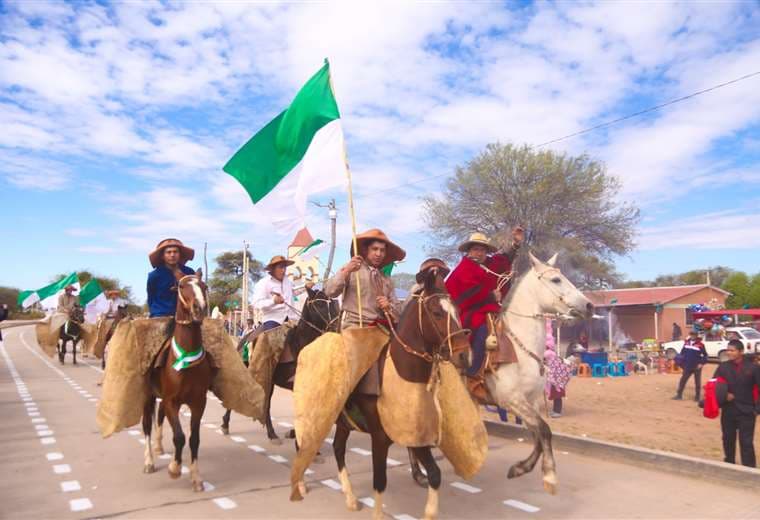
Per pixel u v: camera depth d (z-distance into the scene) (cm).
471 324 634
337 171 632
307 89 671
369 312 580
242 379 704
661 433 1052
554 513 559
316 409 489
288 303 860
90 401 1255
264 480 666
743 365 748
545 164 3078
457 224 3200
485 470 711
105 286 6009
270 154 683
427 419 471
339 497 607
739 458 862
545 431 596
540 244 3047
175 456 649
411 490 632
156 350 643
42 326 2117
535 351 624
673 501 592
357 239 595
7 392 1399
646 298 3812
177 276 650
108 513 554
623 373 2238
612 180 3180
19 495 607
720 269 8194
